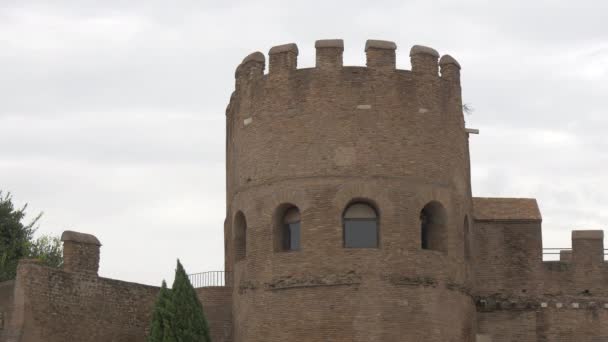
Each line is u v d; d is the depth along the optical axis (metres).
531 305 53.06
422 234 48.38
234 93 51.41
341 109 47.50
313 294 46.03
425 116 48.28
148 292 54.00
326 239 46.31
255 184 48.38
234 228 49.97
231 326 50.56
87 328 51.16
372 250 46.19
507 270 53.47
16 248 75.44
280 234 47.69
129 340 52.75
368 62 48.06
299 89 47.97
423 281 46.50
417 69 48.62
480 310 52.97
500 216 54.00
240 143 49.75
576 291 53.34
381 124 47.50
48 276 50.03
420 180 47.50
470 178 53.41
